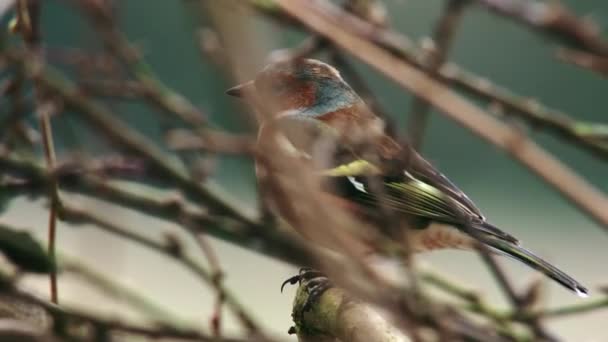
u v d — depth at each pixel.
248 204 14.54
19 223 11.84
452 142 22.94
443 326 6.10
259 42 4.51
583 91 24.36
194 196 9.51
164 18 19.86
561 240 18.38
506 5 7.49
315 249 5.20
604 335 12.73
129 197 9.23
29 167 8.98
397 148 9.75
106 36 9.41
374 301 5.30
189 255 9.05
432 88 6.32
